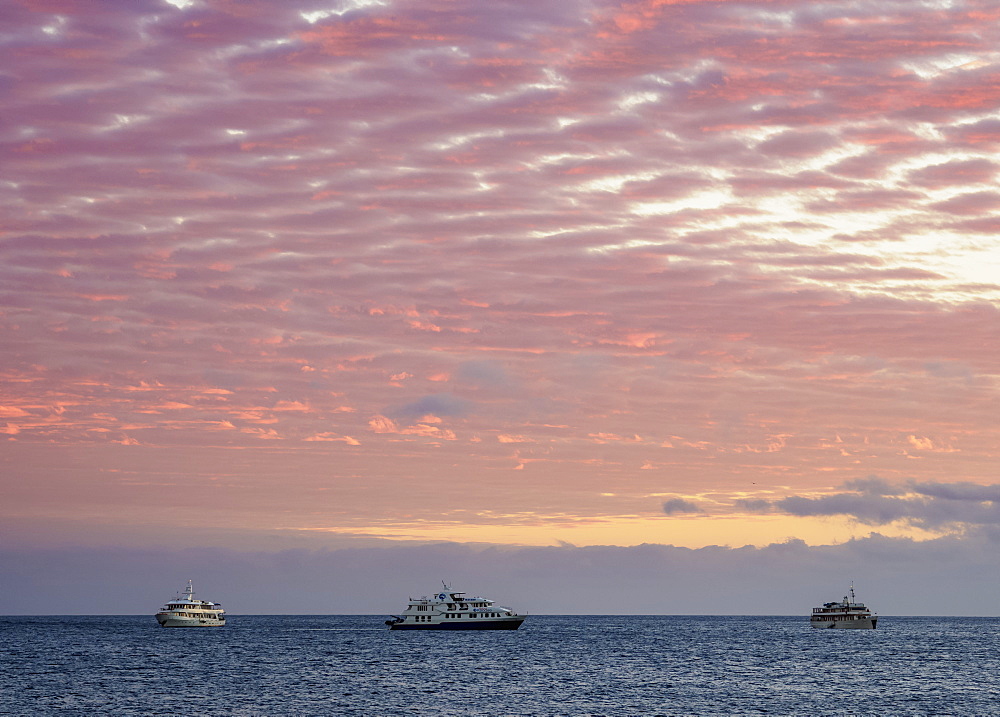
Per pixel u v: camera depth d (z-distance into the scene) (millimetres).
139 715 154750
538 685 199250
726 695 183000
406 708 163750
